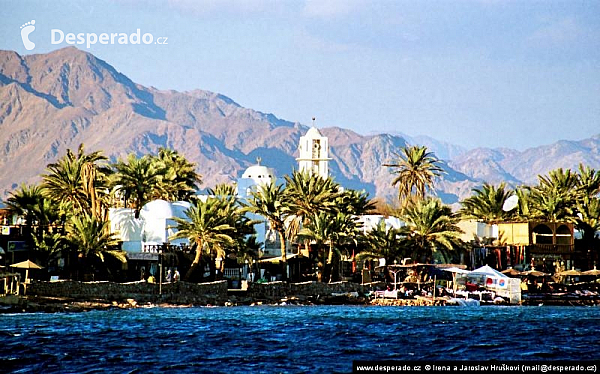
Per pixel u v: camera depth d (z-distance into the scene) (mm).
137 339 81750
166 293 118438
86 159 139000
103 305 109562
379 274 151750
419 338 85750
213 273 136375
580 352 78250
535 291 146750
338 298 131000
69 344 77875
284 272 139125
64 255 123000
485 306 129500
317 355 74188
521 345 82188
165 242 135500
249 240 137125
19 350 74125
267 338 83938
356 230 145250
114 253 121562
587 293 142625
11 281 108875
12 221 131625
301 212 143000
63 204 126875
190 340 81750
